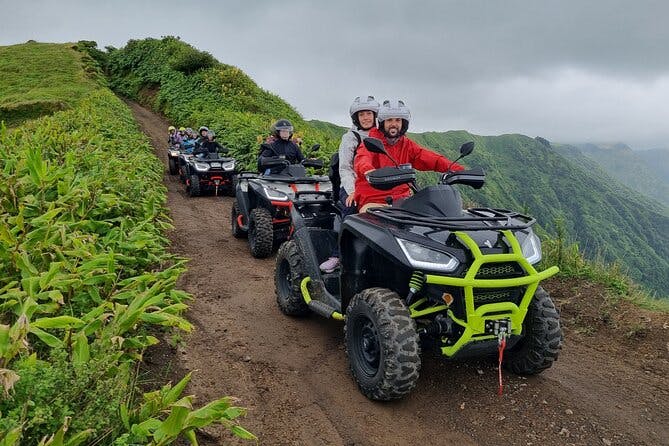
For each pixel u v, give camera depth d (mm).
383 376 3381
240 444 3074
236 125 22297
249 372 4020
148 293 3154
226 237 9234
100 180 5250
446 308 3543
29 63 47812
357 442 3176
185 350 4223
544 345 3756
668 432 3408
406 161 4926
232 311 5410
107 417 2289
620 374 4262
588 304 5633
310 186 8008
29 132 9109
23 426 2002
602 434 3330
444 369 4113
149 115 36656
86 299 3387
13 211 4172
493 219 3613
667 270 197125
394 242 3447
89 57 51938
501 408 3574
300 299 5012
